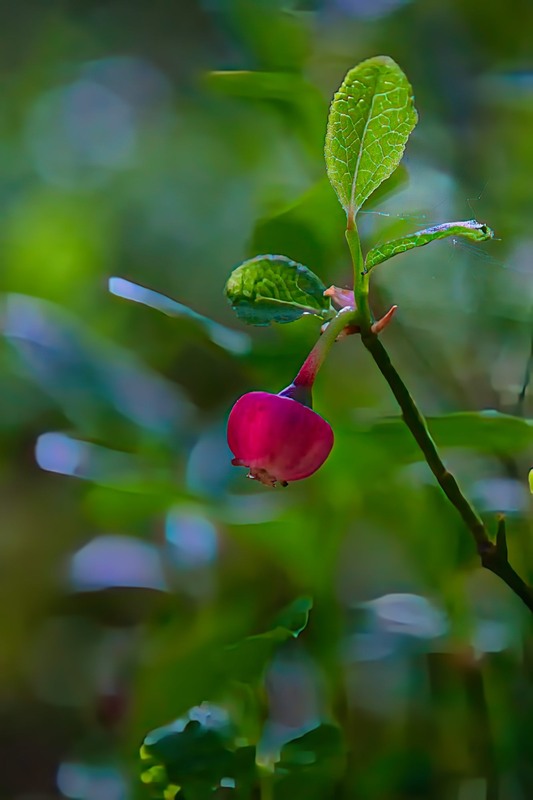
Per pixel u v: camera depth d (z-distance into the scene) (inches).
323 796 10.1
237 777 9.9
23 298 11.5
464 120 13.4
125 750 10.7
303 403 9.2
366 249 10.7
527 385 11.1
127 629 14.2
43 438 11.3
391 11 13.5
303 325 10.5
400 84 9.1
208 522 11.1
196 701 10.3
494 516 10.7
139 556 11.6
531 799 10.6
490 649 10.8
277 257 9.4
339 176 9.2
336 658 10.7
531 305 11.6
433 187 11.6
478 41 13.7
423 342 12.3
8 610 15.8
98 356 11.4
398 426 10.3
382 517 10.9
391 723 11.1
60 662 15.0
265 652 10.0
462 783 10.7
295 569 10.8
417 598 11.0
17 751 14.3
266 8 12.0
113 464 11.3
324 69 13.4
